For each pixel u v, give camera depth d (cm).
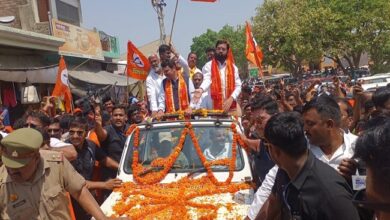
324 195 265
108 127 682
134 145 581
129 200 508
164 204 492
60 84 1054
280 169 293
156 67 809
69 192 384
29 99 1273
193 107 716
